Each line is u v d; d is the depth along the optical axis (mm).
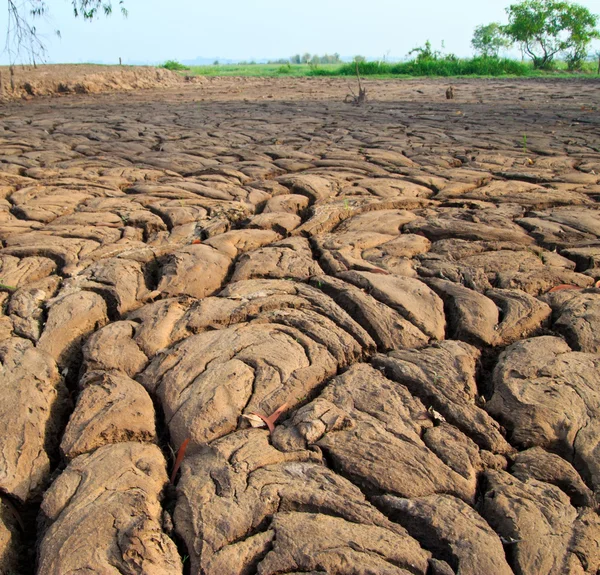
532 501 2387
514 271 4266
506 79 27281
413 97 17172
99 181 6840
